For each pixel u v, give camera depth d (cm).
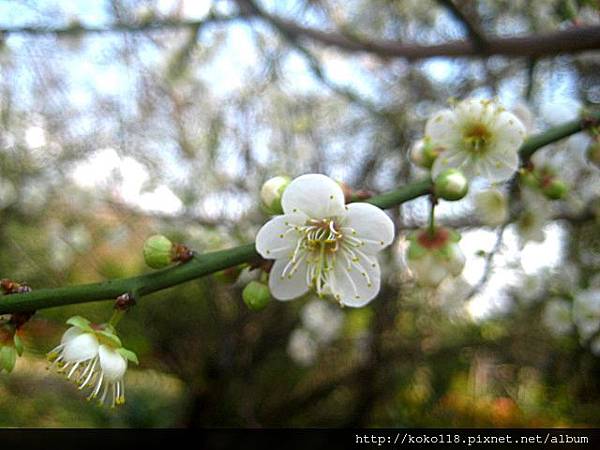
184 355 45
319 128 40
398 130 36
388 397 40
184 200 38
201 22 24
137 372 50
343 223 11
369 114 36
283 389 45
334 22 28
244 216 38
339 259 11
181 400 47
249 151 39
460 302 35
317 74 27
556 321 24
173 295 44
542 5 25
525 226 17
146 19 25
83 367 11
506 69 31
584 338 19
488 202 16
